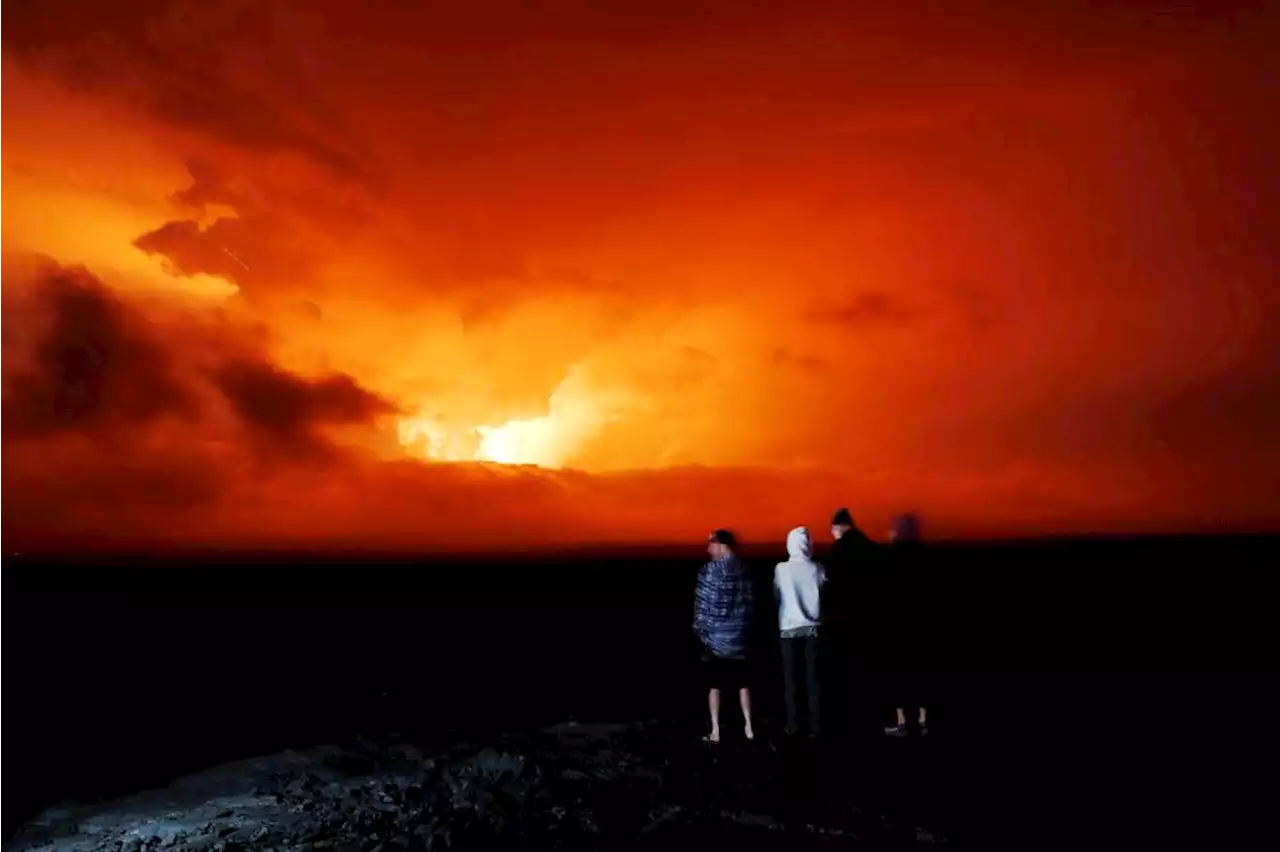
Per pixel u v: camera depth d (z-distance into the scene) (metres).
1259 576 33.69
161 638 23.34
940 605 8.82
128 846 6.80
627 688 15.30
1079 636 18.86
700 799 7.52
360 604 31.89
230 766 9.13
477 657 19.52
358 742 10.12
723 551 9.50
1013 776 8.27
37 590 37.22
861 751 9.01
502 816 7.13
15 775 10.37
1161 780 8.29
